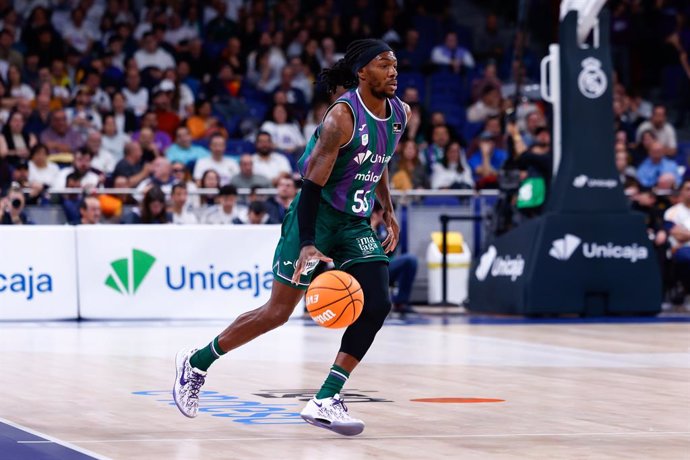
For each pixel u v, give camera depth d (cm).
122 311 1912
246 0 3153
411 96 2680
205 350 793
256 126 2706
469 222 2322
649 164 2605
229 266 1942
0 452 660
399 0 3394
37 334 1617
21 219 1962
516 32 3194
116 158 2478
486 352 1368
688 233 2212
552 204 1978
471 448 690
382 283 770
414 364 1229
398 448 691
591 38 2380
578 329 1731
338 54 3083
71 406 887
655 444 708
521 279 1956
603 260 1969
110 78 2698
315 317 738
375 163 779
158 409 871
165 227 1927
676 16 3406
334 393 743
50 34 2759
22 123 2331
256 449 686
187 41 2911
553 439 729
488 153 2581
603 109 1970
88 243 1906
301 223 748
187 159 2431
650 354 1354
